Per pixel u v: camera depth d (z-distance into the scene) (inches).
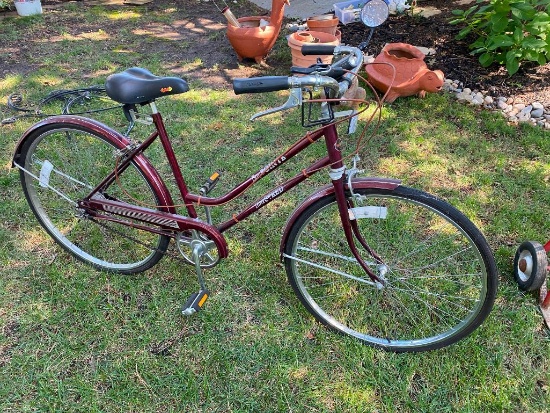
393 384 75.0
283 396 73.8
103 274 93.7
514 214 106.0
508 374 75.8
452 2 210.5
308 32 158.2
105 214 89.6
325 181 117.6
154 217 81.7
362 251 90.7
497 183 116.3
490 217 106.5
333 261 94.7
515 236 101.5
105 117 141.9
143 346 81.0
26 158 90.5
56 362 78.2
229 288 90.9
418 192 68.3
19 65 176.7
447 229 102.5
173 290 90.7
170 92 71.9
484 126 137.6
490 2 161.0
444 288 90.1
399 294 88.3
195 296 82.3
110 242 100.3
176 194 114.0
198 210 105.6
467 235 67.8
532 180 116.0
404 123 138.7
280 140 133.2
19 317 85.4
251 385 75.6
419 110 144.8
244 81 60.1
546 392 73.5
